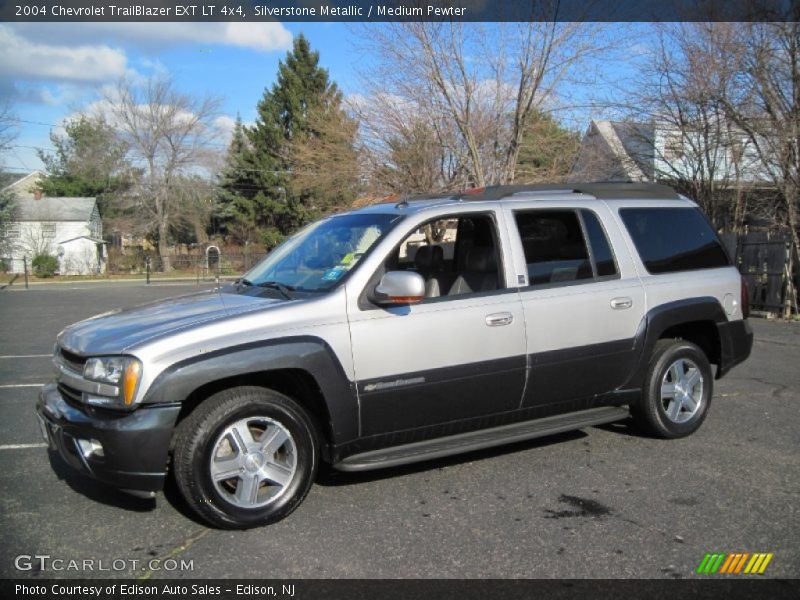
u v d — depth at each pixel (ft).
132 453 11.48
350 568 10.98
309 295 13.48
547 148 60.54
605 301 15.99
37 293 84.28
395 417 13.65
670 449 16.87
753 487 14.30
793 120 44.11
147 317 13.29
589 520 12.75
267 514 12.47
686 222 18.33
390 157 65.16
